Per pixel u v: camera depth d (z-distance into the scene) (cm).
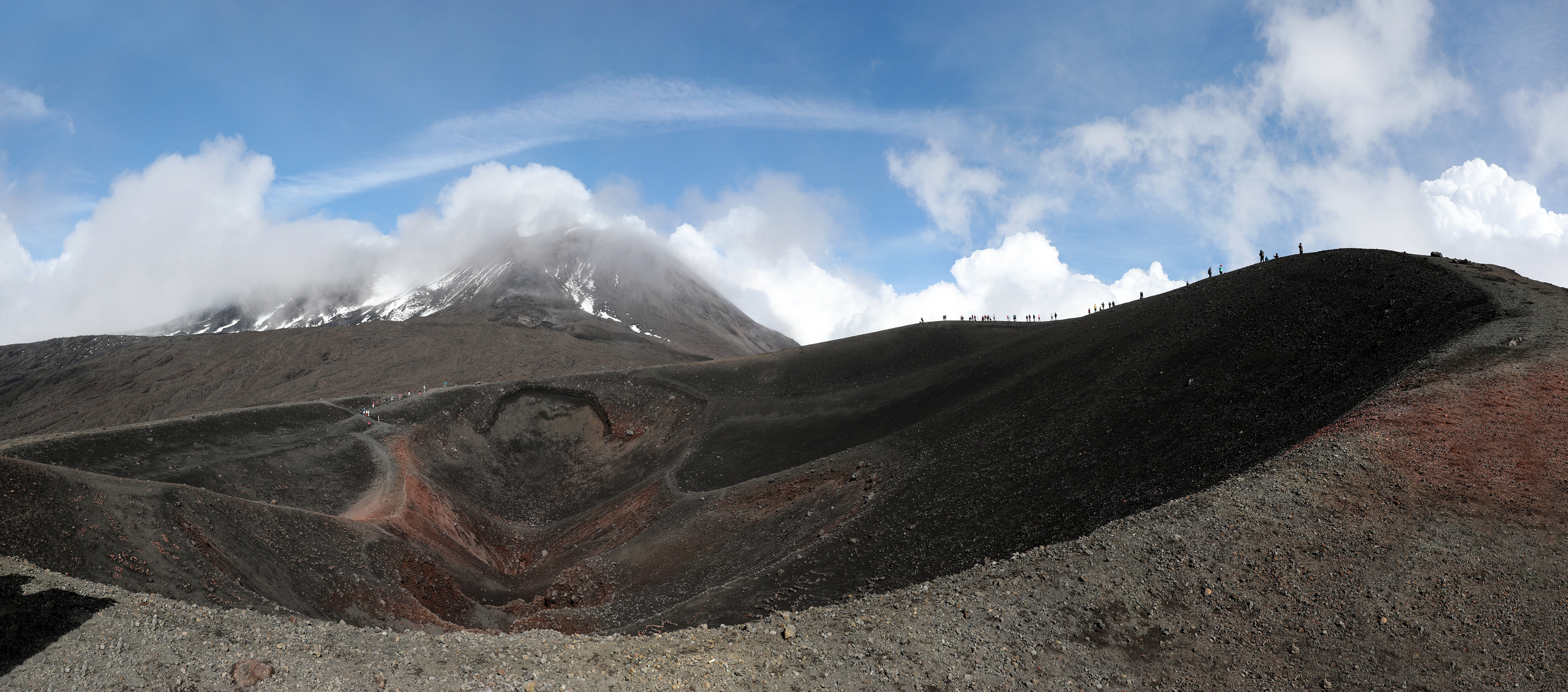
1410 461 2103
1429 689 1477
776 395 7175
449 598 3988
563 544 5328
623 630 2867
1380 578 1742
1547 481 1962
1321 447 2247
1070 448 3516
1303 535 1892
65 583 1528
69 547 2661
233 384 12069
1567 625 1573
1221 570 1814
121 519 2906
